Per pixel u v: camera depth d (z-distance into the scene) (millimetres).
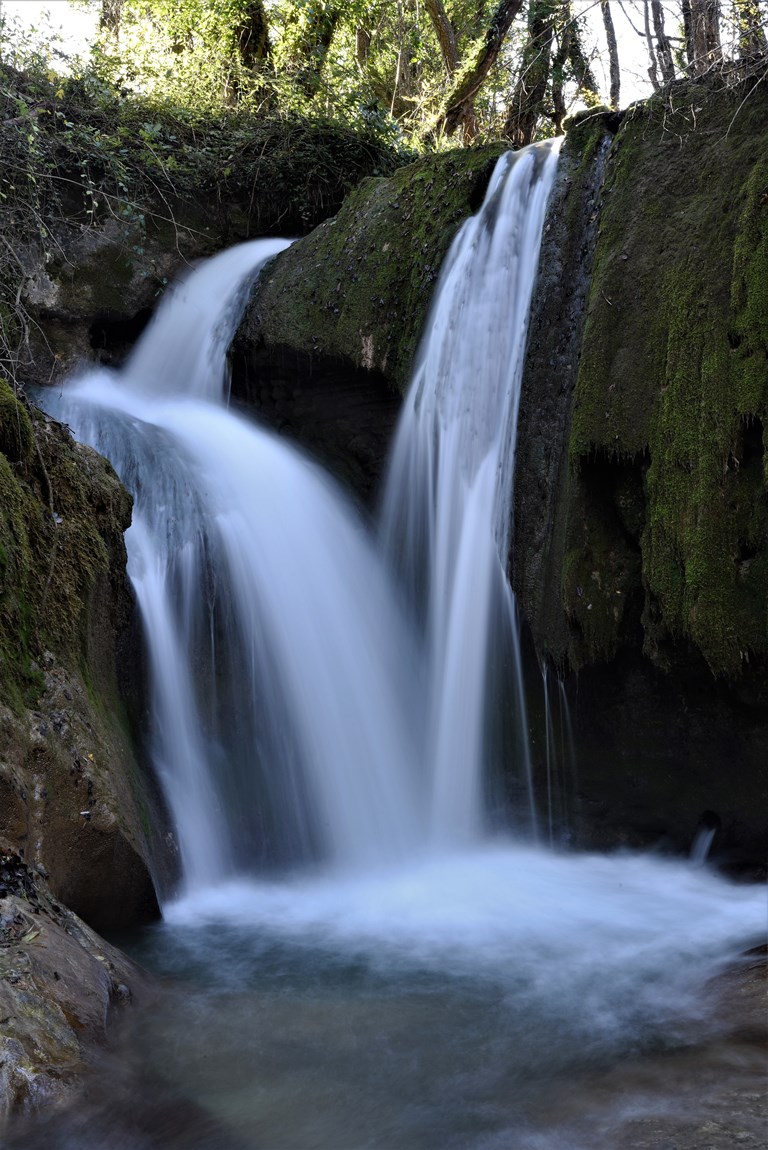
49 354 9758
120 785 5078
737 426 5516
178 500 7074
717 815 6320
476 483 7145
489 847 7016
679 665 5934
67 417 7539
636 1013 4152
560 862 6688
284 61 14805
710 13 9789
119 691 5824
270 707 6852
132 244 10500
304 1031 3936
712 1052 3707
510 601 6828
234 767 6488
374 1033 3930
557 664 6473
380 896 5969
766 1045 3736
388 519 7965
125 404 9414
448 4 18297
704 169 6051
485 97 16734
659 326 5984
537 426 6730
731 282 5652
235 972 4625
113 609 5758
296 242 9484
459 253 7617
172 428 8156
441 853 7016
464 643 7117
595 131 6922
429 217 8008
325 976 4594
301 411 8875
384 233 8367
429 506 7527
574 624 6266
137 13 15234
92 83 11078
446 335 7520
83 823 4723
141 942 4980
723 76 6199
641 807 6625
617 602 6141
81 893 4781
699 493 5633
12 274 9273
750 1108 3162
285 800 6625
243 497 7539
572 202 6836
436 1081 3502
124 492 5984
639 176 6363
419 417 7660
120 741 5395
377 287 8211
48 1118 2955
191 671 6578
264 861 6316
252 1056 3689
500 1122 3180
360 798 6949
